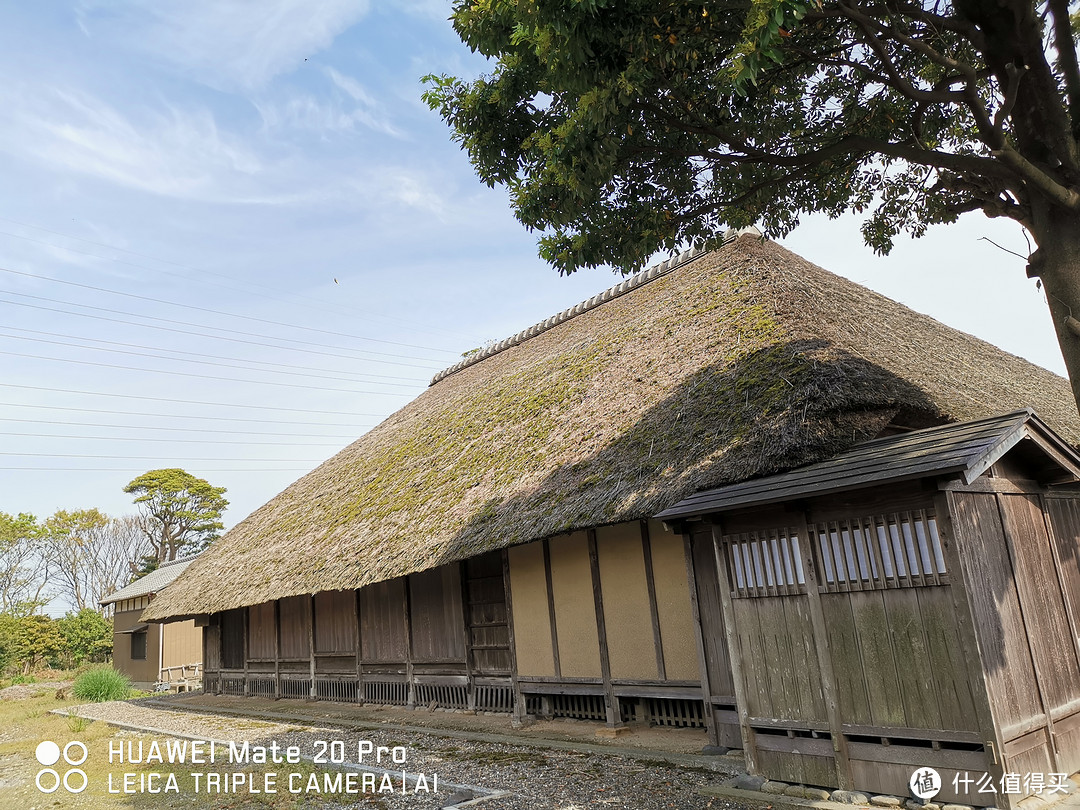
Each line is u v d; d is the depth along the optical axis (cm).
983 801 413
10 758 975
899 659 452
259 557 1441
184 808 618
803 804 473
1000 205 539
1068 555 538
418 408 1752
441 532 928
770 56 416
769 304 802
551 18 480
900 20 571
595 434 845
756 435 586
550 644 872
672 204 675
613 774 602
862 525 475
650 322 1042
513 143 659
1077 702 486
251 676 1567
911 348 880
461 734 862
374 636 1213
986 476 483
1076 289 468
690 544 648
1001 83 511
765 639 525
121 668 2769
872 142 568
